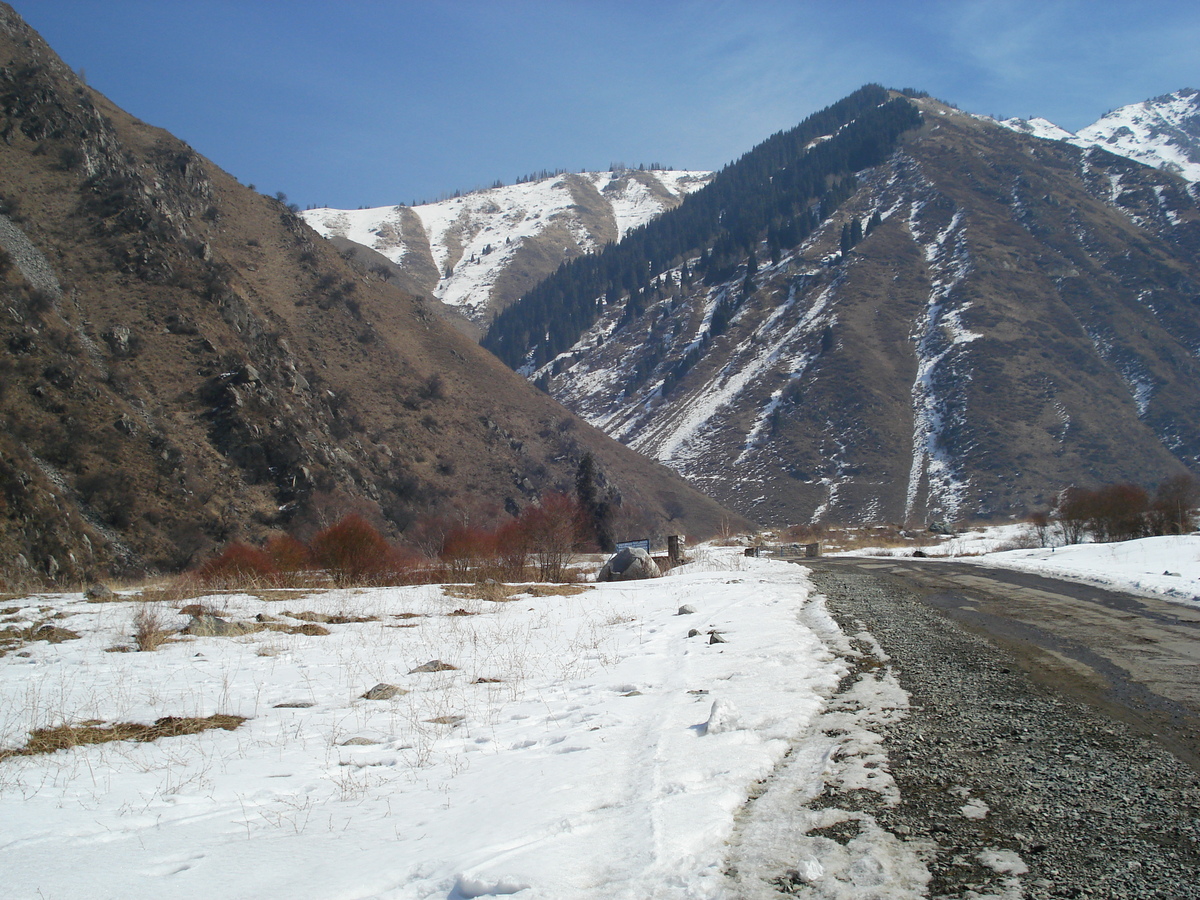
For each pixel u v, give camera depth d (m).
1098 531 29.75
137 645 10.01
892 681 7.11
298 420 58.12
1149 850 3.66
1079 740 5.35
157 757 5.71
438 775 5.14
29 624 11.43
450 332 101.56
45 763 5.59
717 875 3.44
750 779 4.63
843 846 3.73
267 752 5.83
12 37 69.00
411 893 3.38
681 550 25.45
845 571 19.88
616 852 3.64
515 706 6.94
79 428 43.75
